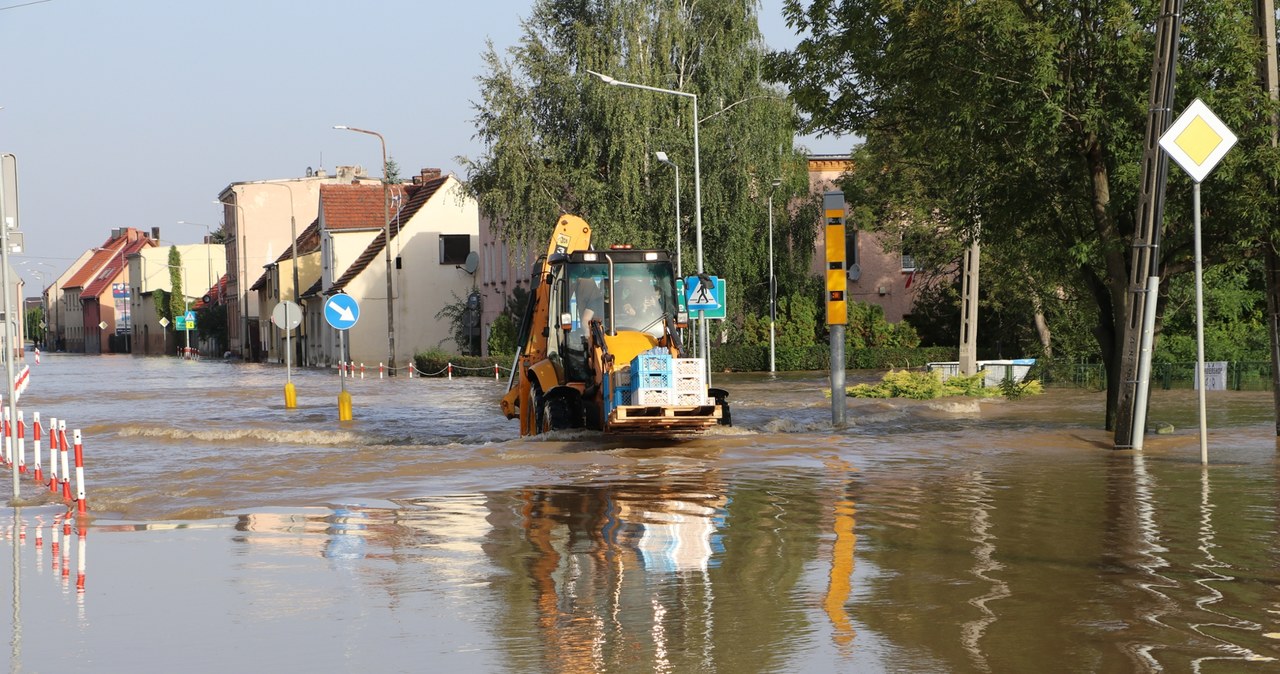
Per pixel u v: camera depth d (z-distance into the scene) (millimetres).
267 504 17297
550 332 28312
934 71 25422
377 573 11859
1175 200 24469
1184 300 47312
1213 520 14133
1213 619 9398
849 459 21703
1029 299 53094
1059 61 24062
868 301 82812
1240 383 43688
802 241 75062
